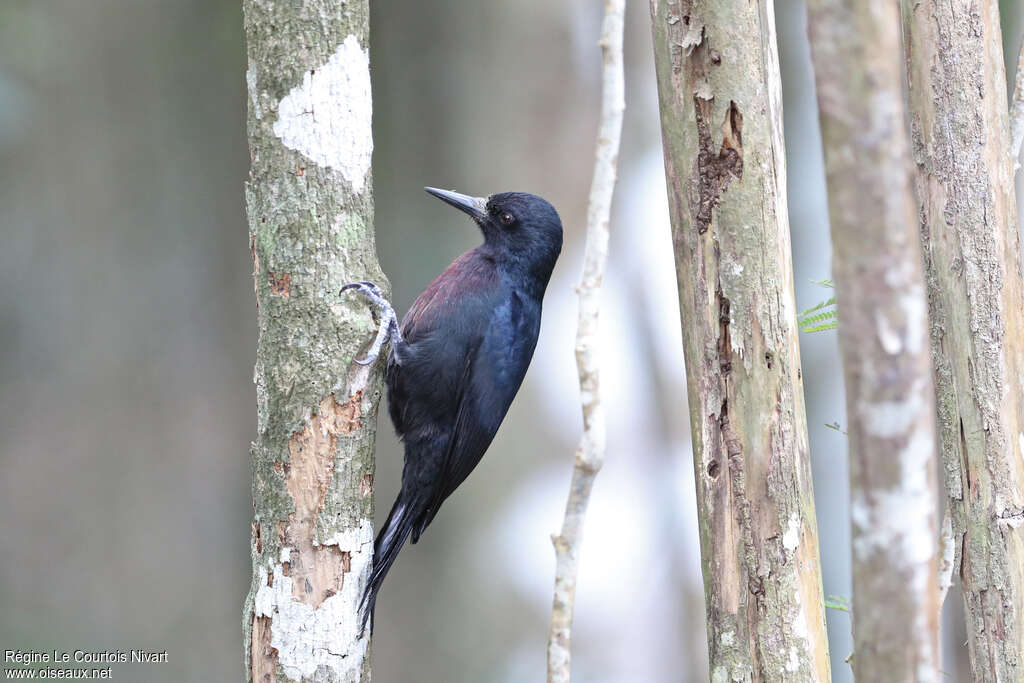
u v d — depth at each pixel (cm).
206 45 2023
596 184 484
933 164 595
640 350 1493
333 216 659
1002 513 583
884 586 360
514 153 1524
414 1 1716
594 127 1524
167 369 2072
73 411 2016
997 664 582
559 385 1493
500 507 1523
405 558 1723
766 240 548
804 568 546
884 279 341
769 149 550
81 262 2036
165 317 2077
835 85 337
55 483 1966
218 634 1936
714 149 554
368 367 677
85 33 1962
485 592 1526
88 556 1941
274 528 661
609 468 1480
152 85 2034
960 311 590
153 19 1995
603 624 1462
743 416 550
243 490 2067
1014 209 598
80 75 1972
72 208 2023
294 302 656
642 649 1464
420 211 1819
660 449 1488
